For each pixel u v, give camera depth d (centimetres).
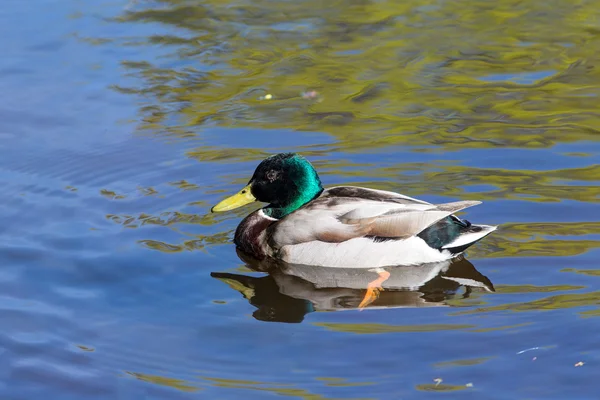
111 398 943
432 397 916
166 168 1530
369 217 1234
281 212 1338
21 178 1497
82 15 2198
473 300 1114
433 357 984
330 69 1909
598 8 2158
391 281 1191
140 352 1022
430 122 1661
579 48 1961
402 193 1405
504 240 1258
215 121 1698
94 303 1131
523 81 1823
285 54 1988
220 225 1361
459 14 2162
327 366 980
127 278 1192
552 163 1480
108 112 1747
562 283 1140
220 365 993
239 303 1134
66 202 1417
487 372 951
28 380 978
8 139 1639
